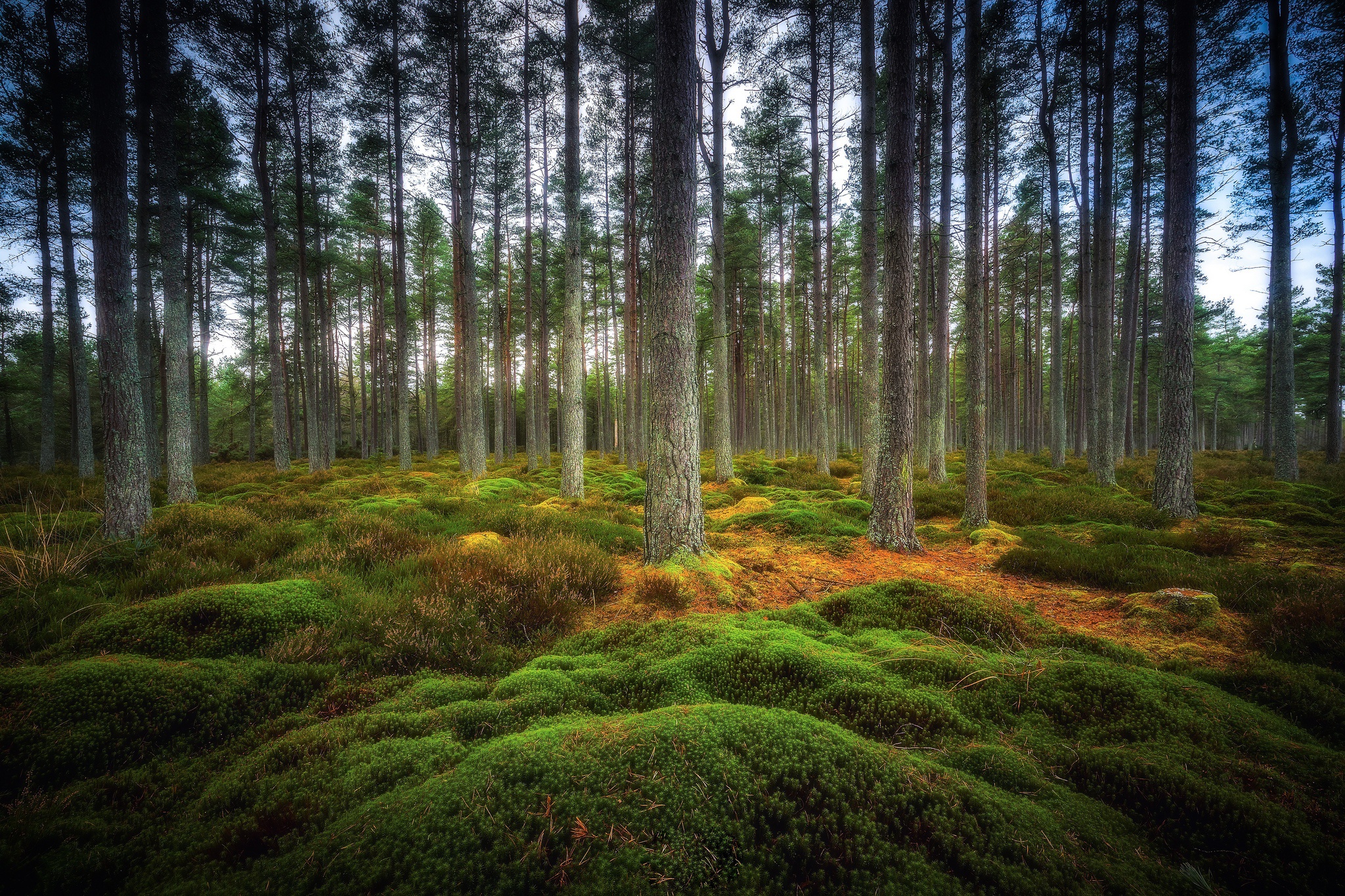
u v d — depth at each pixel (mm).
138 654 3488
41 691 2875
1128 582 5652
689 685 3174
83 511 9367
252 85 17875
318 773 2414
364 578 5609
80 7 14086
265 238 19797
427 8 15500
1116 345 31359
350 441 42250
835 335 34969
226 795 2293
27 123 16375
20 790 2350
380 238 28172
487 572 5242
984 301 24594
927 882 1702
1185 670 3535
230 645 3789
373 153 19375
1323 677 3342
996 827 1897
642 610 4969
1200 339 36312
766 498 12469
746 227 24250
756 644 3605
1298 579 5297
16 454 32906
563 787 2111
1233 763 2299
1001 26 14508
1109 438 14055
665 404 6191
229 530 6957
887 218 7734
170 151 10828
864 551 7434
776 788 2102
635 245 20750
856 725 2746
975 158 9156
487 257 28609
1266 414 20328
